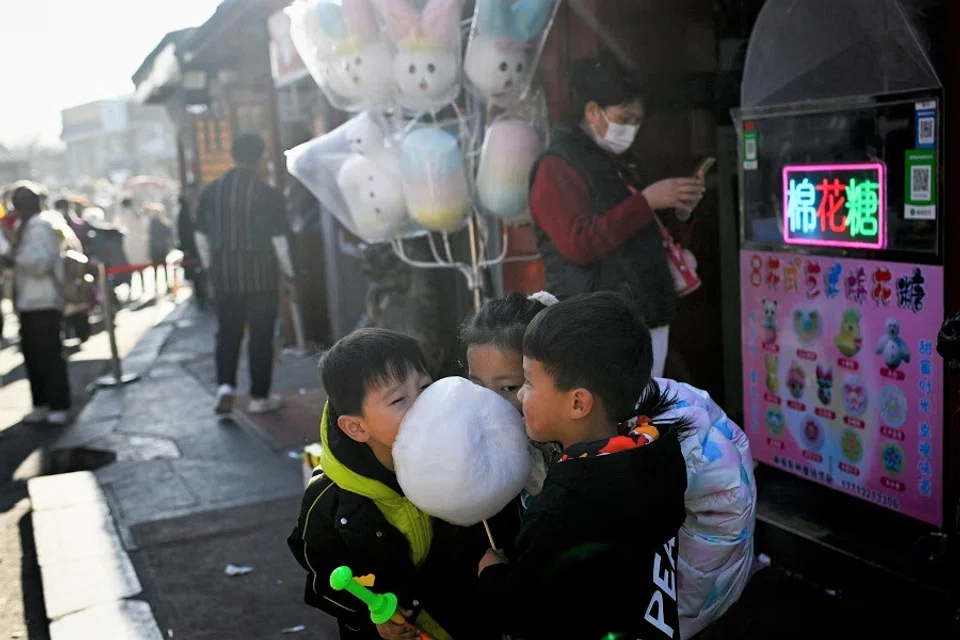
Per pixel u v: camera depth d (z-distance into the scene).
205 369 9.39
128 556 4.44
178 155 15.73
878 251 3.19
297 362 8.93
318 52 4.09
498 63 3.80
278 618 3.74
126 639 3.61
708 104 4.18
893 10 3.00
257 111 10.45
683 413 1.88
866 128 3.17
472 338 1.93
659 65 4.16
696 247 4.23
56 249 7.31
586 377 1.58
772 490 3.85
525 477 1.76
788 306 3.63
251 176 6.67
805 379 3.60
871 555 3.23
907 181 3.05
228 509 5.01
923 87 2.96
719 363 4.33
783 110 3.52
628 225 3.22
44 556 4.46
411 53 3.85
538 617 1.58
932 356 3.05
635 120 3.29
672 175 4.20
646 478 1.55
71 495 5.36
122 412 7.68
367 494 1.80
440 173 3.96
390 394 1.74
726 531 1.87
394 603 1.75
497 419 1.72
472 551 1.91
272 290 6.82
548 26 3.87
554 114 4.36
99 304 13.84
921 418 3.13
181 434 6.74
